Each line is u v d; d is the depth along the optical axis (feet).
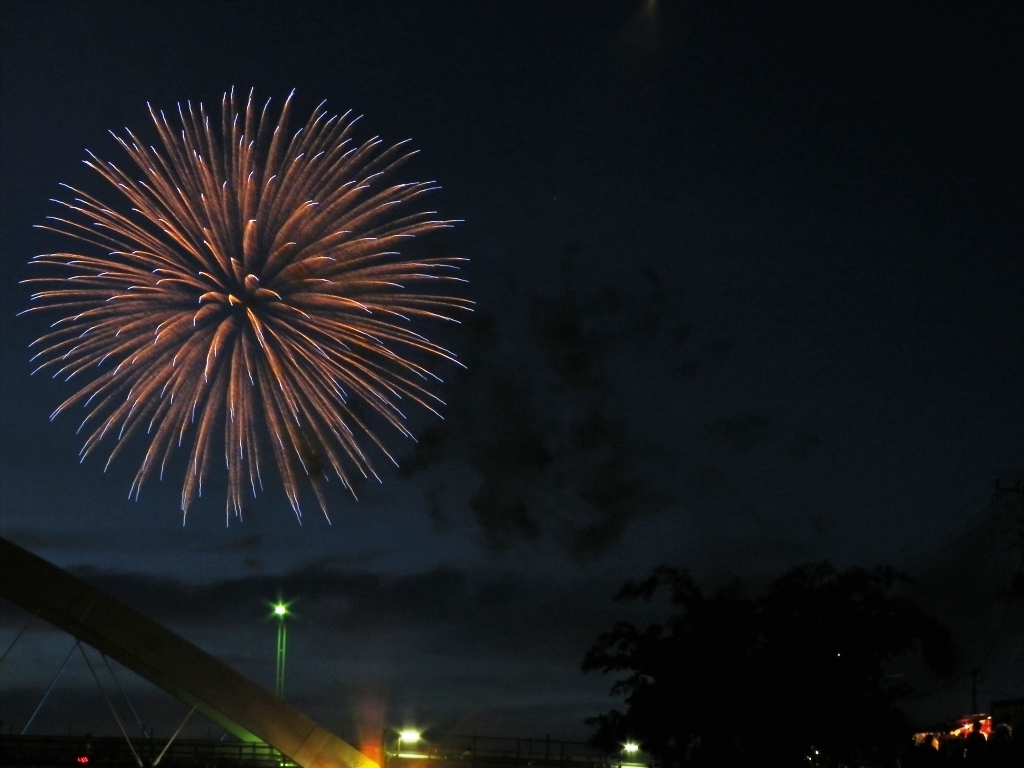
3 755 190.08
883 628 159.63
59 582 187.52
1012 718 147.74
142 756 195.42
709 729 164.04
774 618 161.99
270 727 194.70
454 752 214.28
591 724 170.40
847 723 158.40
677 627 168.14
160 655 190.90
